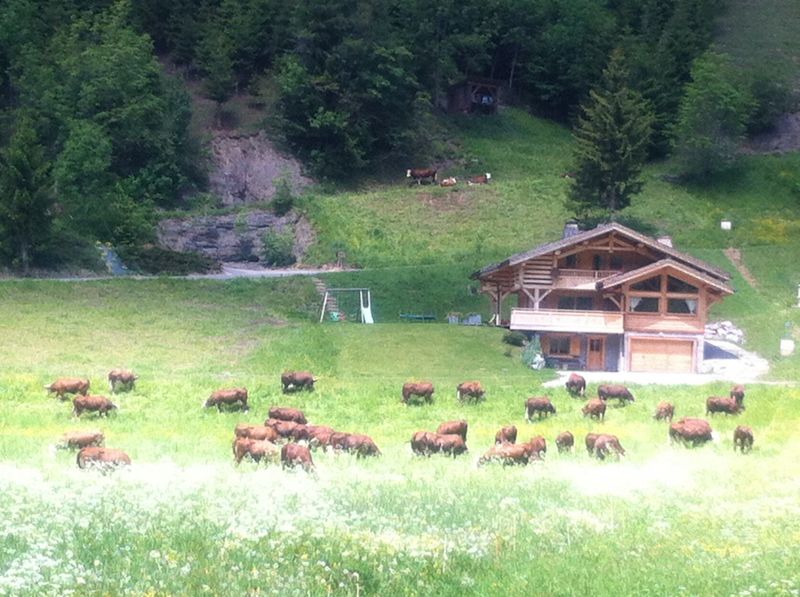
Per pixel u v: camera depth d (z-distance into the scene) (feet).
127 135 347.15
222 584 59.16
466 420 147.02
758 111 419.13
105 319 220.64
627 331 209.46
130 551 65.21
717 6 475.72
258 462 102.89
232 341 210.38
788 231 329.52
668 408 147.02
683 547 70.79
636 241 215.51
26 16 391.24
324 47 392.47
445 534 73.36
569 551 69.62
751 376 198.39
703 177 374.43
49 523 71.05
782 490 94.48
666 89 417.90
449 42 431.02
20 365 183.01
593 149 307.99
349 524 75.41
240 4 434.30
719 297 211.61
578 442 130.93
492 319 237.86
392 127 393.70
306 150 386.32
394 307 253.85
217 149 377.50
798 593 60.90
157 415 143.33
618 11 487.20
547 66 453.58
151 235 310.65
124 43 366.43
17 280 243.40
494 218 332.39
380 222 328.49
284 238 317.42
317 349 201.46
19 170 264.11
